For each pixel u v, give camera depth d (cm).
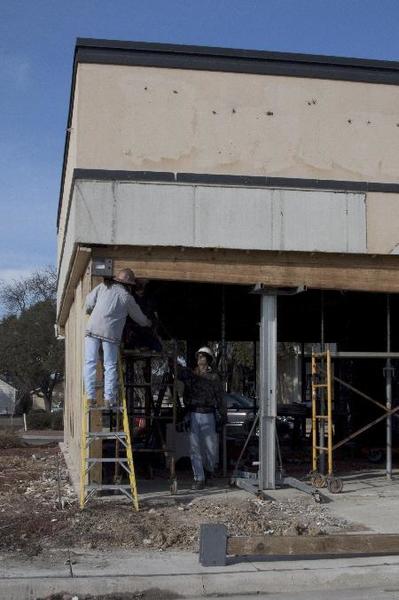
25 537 891
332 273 1245
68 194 1506
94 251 1171
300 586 762
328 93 1295
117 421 1106
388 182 1296
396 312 1862
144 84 1231
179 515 995
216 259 1205
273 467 1207
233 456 1603
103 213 1182
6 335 5403
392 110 1316
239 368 3338
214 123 1248
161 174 1209
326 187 1262
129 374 1377
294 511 1046
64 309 2028
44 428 4366
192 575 756
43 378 5488
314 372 1296
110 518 968
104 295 1070
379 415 1916
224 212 1223
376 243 1267
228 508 1041
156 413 1382
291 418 2138
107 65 1223
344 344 2262
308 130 1280
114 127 1214
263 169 1256
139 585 736
